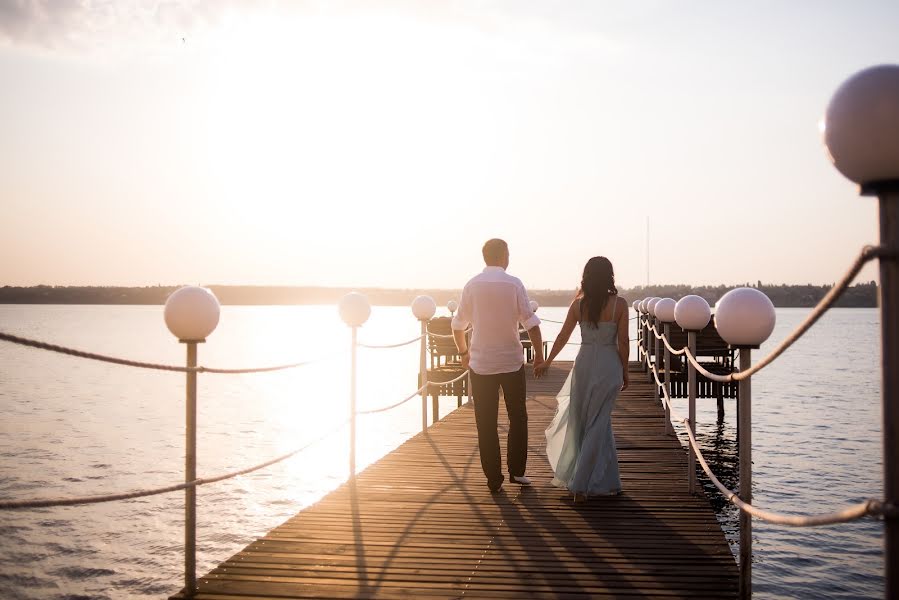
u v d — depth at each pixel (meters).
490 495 6.12
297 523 5.29
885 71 1.85
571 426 5.98
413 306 9.84
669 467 7.26
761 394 34.16
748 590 3.69
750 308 3.53
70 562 12.99
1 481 19.86
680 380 16.88
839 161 1.88
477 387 6.16
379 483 6.57
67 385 48.03
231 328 147.38
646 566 4.40
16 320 187.75
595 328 5.91
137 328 136.75
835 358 60.91
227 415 32.88
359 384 49.09
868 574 10.45
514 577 4.23
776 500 14.74
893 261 1.82
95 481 20.00
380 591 4.00
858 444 20.84
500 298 6.04
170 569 12.70
